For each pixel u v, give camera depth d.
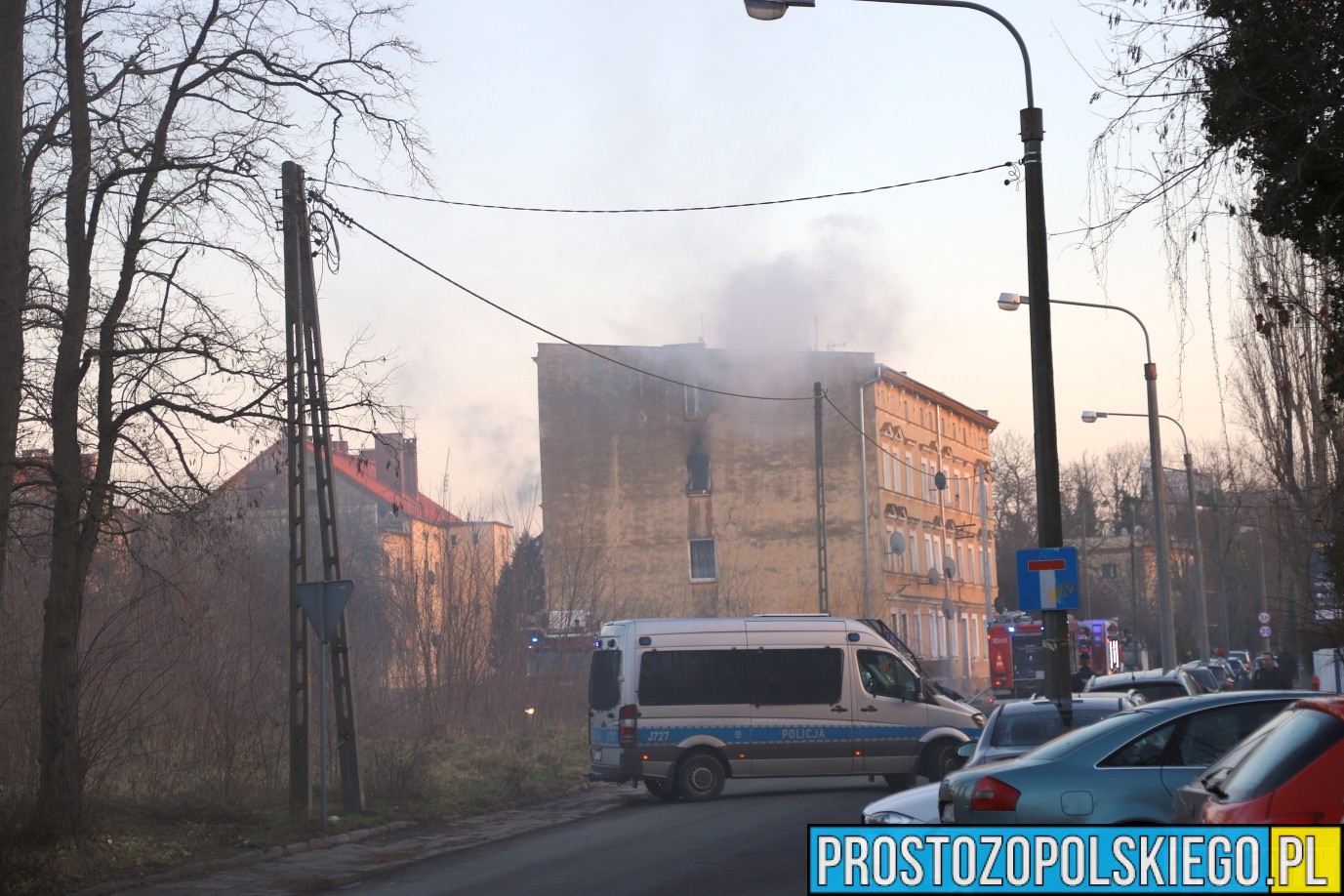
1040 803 8.63
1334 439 14.03
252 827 16.41
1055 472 14.95
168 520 15.66
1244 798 6.10
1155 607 83.94
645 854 13.88
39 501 15.67
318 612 16.72
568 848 15.05
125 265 15.23
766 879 11.65
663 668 20.50
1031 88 15.02
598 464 61.22
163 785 17.80
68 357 15.04
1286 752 6.11
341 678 18.41
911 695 20.95
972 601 71.88
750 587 58.88
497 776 22.70
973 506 74.12
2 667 16.84
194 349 15.10
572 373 61.91
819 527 40.59
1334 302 10.48
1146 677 17.36
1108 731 8.89
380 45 16.52
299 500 17.73
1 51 14.30
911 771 20.69
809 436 59.72
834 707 20.61
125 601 18.97
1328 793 5.85
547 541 61.06
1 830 13.67
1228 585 54.88
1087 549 90.81
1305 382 13.98
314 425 16.92
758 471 59.88
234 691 19.22
